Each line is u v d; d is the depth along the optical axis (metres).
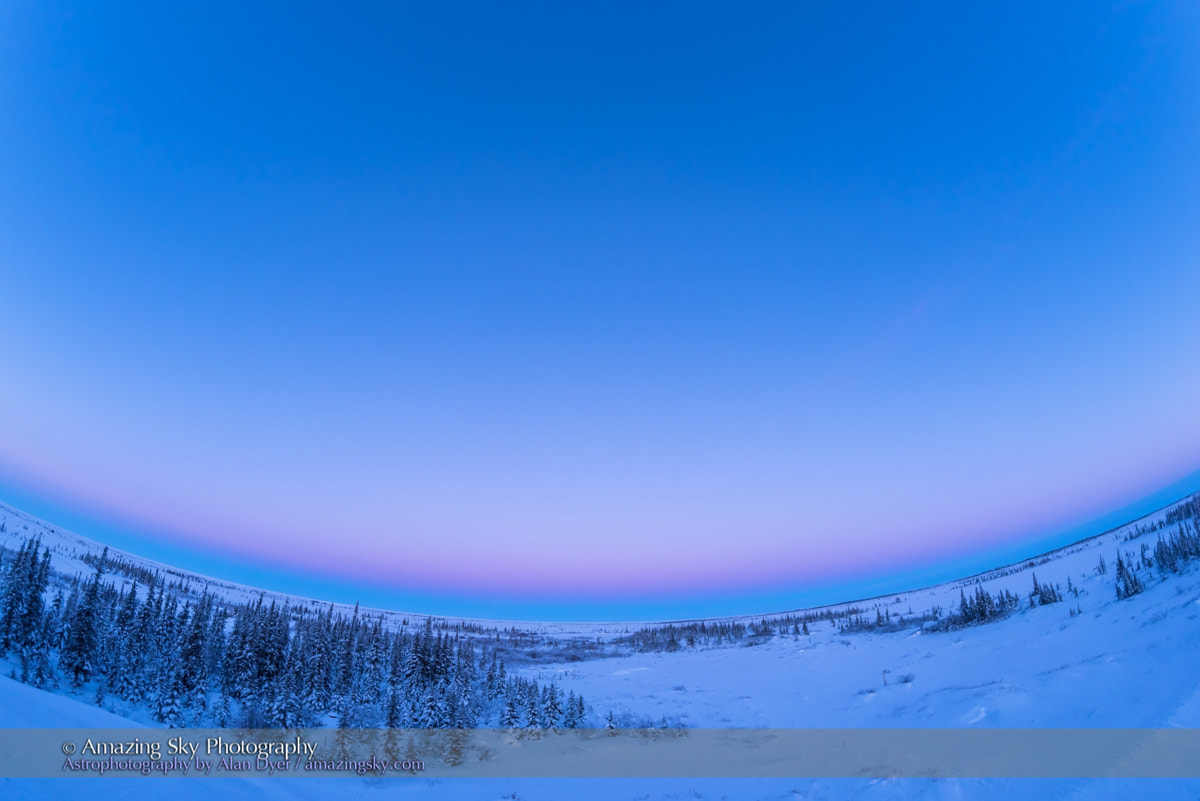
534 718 77.88
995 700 58.56
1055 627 101.25
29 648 59.38
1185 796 23.39
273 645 74.12
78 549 195.88
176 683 60.16
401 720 67.69
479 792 52.16
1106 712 42.91
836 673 114.81
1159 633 66.50
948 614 167.00
